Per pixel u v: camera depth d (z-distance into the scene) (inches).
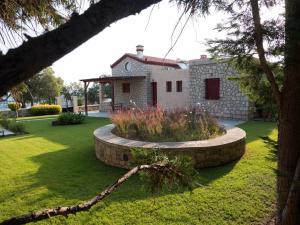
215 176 202.8
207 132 281.7
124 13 39.2
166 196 167.5
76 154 289.7
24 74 31.7
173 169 62.6
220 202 159.3
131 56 777.6
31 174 224.4
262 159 239.8
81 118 577.9
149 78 748.6
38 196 177.5
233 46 108.9
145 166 59.9
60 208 46.0
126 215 148.3
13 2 61.2
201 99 605.0
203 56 631.2
